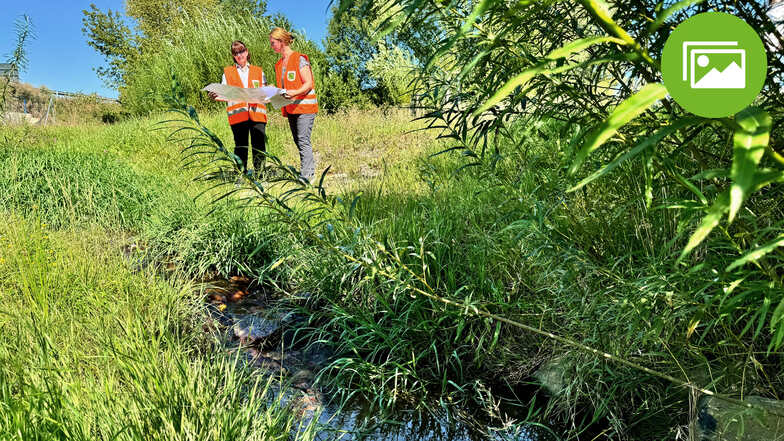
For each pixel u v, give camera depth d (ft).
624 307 6.50
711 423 5.47
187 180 19.53
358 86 56.08
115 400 6.08
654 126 4.12
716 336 6.57
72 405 5.71
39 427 5.34
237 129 24.16
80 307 9.09
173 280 11.18
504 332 9.09
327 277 10.68
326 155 32.73
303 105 23.36
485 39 4.22
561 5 5.25
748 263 4.85
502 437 7.21
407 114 40.42
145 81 56.44
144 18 98.73
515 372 8.59
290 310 11.10
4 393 5.70
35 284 9.32
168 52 55.88
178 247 13.94
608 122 2.13
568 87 4.82
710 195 5.40
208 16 60.59
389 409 7.93
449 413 7.80
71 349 7.35
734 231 4.61
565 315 7.86
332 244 7.16
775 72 4.34
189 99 52.16
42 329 7.60
